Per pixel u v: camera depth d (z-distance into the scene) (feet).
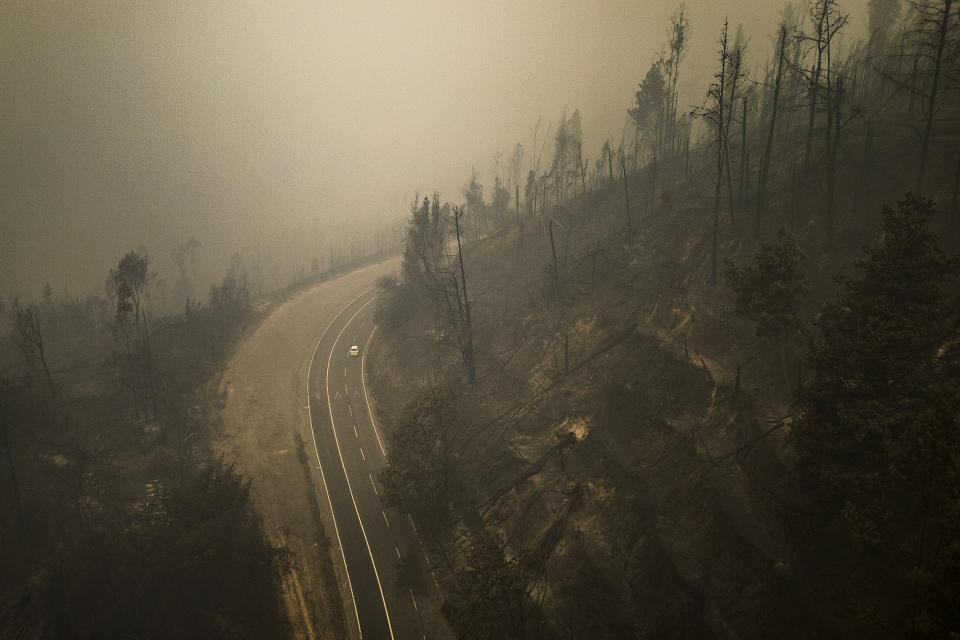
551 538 141.38
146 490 175.01
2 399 160.56
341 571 159.53
